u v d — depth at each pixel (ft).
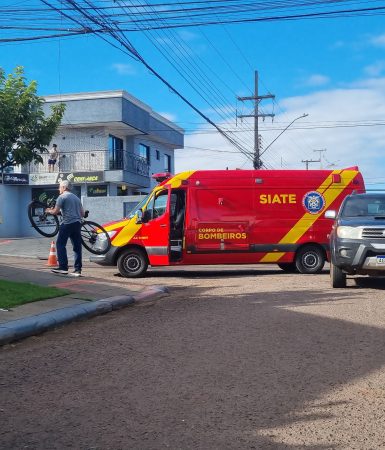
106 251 43.65
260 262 47.01
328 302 29.96
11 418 14.38
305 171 47.73
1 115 30.04
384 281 39.04
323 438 13.09
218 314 27.50
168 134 123.95
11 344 22.09
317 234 47.03
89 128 103.14
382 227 32.68
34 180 102.01
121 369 18.62
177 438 13.11
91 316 27.63
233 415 14.51
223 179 46.70
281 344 21.47
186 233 46.01
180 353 20.51
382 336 22.36
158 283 40.88
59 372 18.35
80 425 13.91
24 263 54.80
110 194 102.73
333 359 19.39
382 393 16.06
